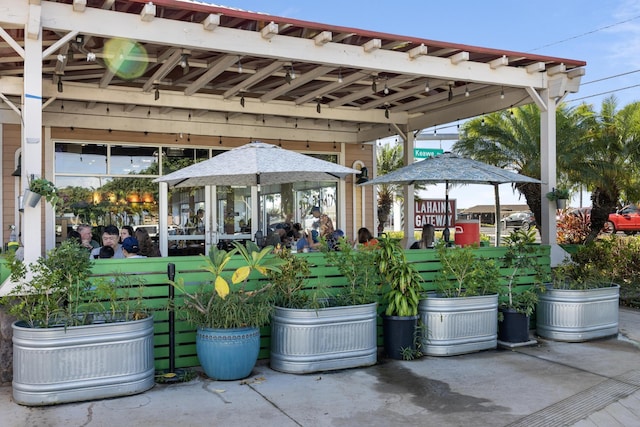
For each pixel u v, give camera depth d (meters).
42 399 4.43
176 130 10.40
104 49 6.79
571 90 7.92
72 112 9.55
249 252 5.73
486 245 9.20
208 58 7.40
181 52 6.48
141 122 10.11
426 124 10.46
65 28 5.40
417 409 4.50
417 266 6.73
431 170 7.73
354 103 10.28
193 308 5.14
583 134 13.44
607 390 5.01
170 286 5.24
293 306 5.56
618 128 13.89
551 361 5.95
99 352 4.60
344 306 5.66
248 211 11.22
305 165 6.41
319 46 6.59
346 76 8.13
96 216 9.86
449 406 4.58
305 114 9.87
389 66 6.98
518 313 6.54
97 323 4.77
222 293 4.96
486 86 8.73
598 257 8.22
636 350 6.44
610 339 6.99
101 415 4.29
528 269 7.22
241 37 6.20
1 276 4.96
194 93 8.78
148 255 7.24
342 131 12.05
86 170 9.81
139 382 4.76
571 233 13.49
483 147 14.09
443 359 5.99
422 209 11.21
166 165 10.46
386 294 6.11
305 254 6.07
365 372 5.48
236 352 5.07
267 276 5.52
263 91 9.05
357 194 12.29
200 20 5.99
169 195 10.45
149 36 5.77
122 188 10.09
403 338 5.95
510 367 5.70
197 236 10.72
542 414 4.43
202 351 5.11
